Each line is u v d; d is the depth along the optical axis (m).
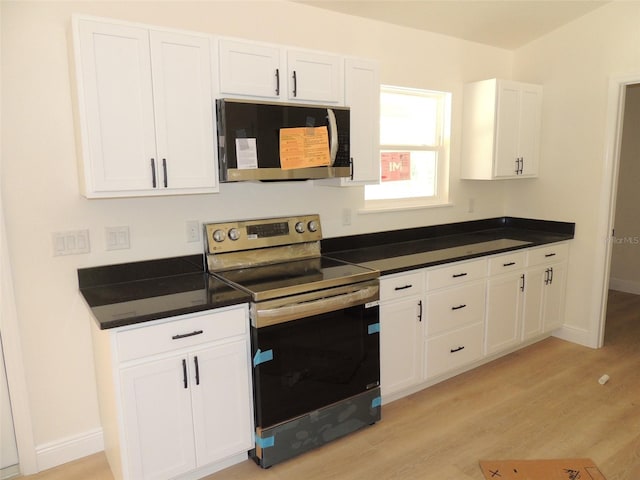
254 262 2.68
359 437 2.50
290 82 2.43
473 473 2.21
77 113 2.02
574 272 3.73
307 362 2.28
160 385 1.95
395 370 2.75
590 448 2.38
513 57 3.91
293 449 2.29
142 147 2.08
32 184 2.12
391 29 3.15
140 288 2.26
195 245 2.57
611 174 3.43
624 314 4.41
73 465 2.31
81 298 2.27
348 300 2.36
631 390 2.96
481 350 3.21
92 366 2.36
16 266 2.13
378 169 2.84
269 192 2.79
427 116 3.58
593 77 3.45
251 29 2.59
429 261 2.80
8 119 2.04
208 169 2.25
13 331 2.14
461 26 3.30
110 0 2.20
